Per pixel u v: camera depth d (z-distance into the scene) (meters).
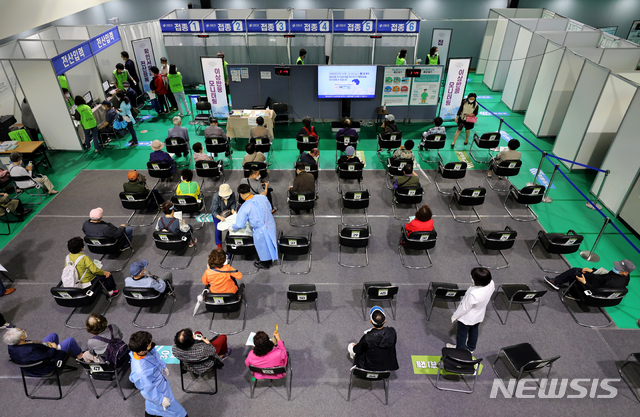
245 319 6.09
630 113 7.72
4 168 9.52
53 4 9.09
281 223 8.13
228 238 6.51
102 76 12.98
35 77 9.65
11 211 7.95
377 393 5.12
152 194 8.26
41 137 11.08
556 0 15.75
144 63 13.41
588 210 8.58
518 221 8.23
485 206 8.66
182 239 6.68
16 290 6.64
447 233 7.90
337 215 8.40
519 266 7.13
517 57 12.56
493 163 9.10
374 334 4.65
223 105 12.39
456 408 4.96
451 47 16.38
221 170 9.37
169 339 5.81
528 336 5.89
